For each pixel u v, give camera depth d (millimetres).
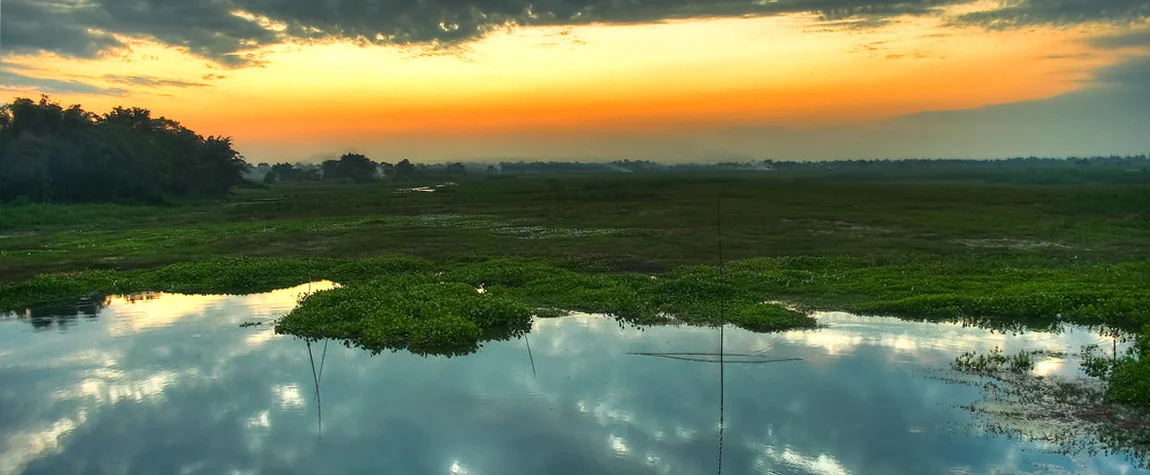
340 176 148000
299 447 9664
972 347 13688
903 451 9250
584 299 17844
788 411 10672
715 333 15047
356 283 20172
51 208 49531
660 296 17891
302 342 14664
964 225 33531
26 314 17406
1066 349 13438
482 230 35688
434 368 12875
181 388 11977
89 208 52250
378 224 40188
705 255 25609
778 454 9258
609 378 12297
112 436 10055
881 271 20812
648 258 25016
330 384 12078
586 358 13438
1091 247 26266
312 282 21672
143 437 10016
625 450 9477
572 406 11039
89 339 15031
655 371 12633
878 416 10391
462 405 11109
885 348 13750
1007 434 9672
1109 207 36875
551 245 29047
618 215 43281
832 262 22703
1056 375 11984
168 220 46938
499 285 19875
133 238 33281
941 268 20938
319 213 50938
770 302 17609
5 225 40562
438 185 111000
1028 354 13117
